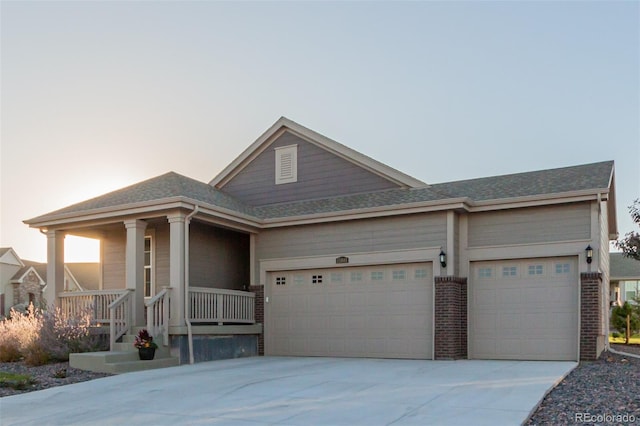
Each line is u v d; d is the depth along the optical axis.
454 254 13.86
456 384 9.20
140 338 12.38
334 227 15.51
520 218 13.70
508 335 13.54
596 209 12.91
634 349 17.58
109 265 17.83
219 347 14.49
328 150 17.34
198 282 16.16
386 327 14.54
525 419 6.56
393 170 16.31
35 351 12.40
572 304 12.98
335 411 7.36
